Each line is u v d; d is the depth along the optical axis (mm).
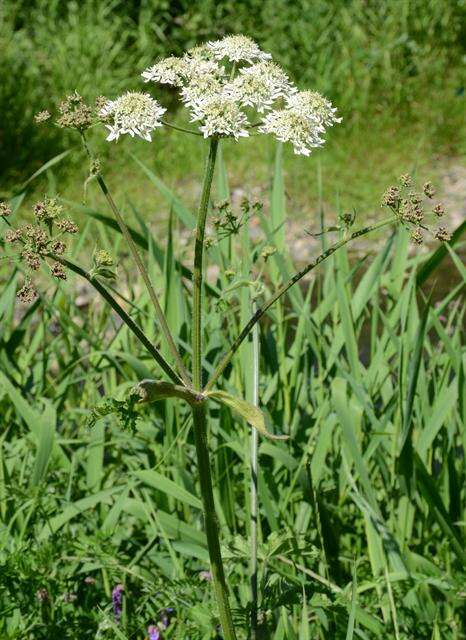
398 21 10719
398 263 3566
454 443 3182
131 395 1902
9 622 2580
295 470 2951
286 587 2441
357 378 3076
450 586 2689
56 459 3092
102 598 2793
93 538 2727
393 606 2461
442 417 2887
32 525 2881
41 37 10266
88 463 3020
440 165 9570
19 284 5133
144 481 2750
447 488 2953
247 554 2531
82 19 10656
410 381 2766
